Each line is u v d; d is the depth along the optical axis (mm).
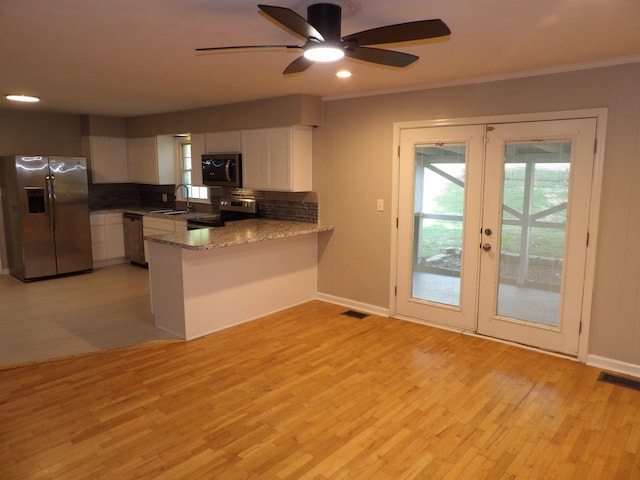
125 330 4328
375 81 4090
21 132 6414
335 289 5266
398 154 4539
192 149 6125
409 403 3068
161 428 2766
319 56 2232
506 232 4008
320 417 2898
